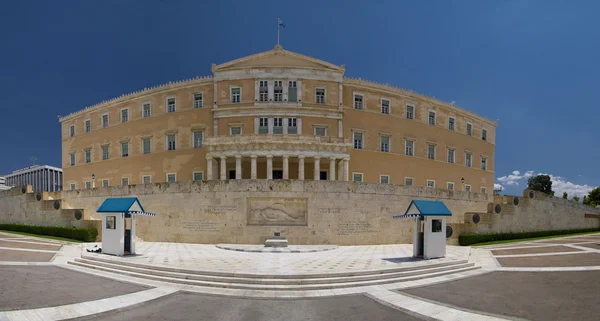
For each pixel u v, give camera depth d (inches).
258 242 1074.7
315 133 1801.2
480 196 1423.5
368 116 1925.4
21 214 1537.9
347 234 1091.3
